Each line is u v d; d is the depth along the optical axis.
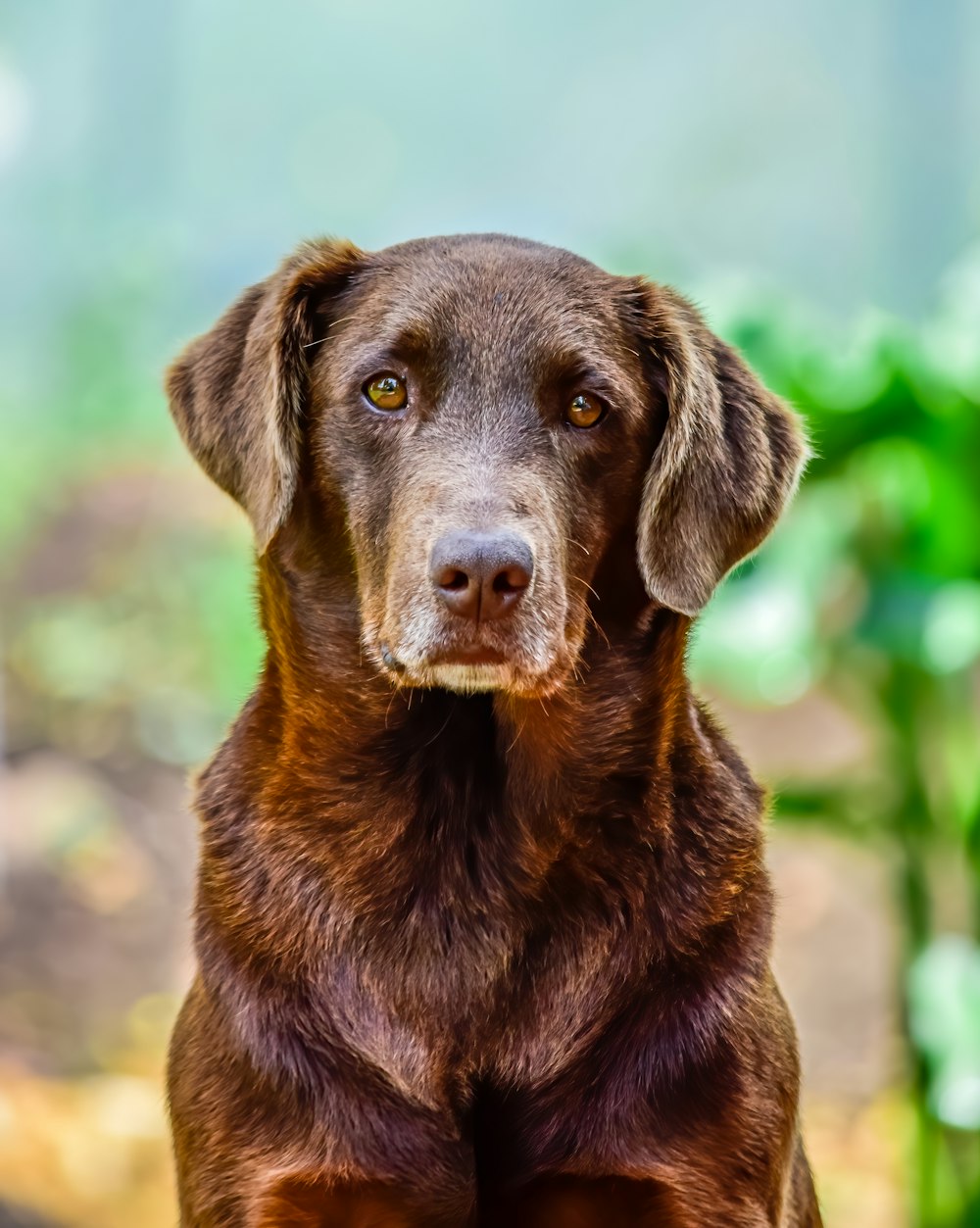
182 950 12.81
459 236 6.29
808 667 9.08
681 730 5.86
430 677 5.43
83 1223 9.50
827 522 9.27
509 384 5.77
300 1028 5.52
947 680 9.59
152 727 15.48
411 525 5.48
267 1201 5.43
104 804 14.48
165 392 6.52
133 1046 11.75
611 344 5.99
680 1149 5.46
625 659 5.90
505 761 5.61
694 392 5.98
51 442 20.39
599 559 5.93
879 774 10.66
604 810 5.66
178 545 17.75
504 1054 5.55
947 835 9.62
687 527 5.92
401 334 5.78
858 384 8.83
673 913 5.62
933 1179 9.36
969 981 9.08
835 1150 10.86
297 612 5.91
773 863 14.09
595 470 5.90
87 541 18.22
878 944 13.02
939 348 8.99
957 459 8.90
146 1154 10.18
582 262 6.26
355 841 5.64
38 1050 11.50
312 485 6.00
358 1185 5.45
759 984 5.69
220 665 15.72
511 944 5.57
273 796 5.76
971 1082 8.83
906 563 9.25
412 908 5.60
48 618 16.67
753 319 9.02
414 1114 5.50
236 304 6.39
